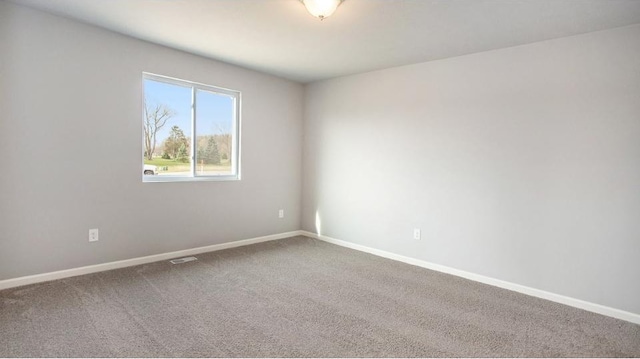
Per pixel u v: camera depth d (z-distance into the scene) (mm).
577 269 2801
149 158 3592
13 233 2744
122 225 3346
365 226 4289
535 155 2994
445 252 3574
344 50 3420
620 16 2439
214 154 4137
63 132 2949
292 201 5000
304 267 3602
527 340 2223
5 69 2650
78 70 3004
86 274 3133
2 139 2662
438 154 3611
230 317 2422
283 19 2732
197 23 2877
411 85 3820
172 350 1986
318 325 2344
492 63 3230
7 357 1861
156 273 3252
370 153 4219
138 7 2613
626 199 2590
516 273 3107
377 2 2371
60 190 2957
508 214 3150
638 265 2547
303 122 5055
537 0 2275
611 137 2641
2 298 2568
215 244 4133
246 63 4035
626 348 2152
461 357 2008
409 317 2504
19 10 2689
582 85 2758
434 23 2701
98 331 2162
